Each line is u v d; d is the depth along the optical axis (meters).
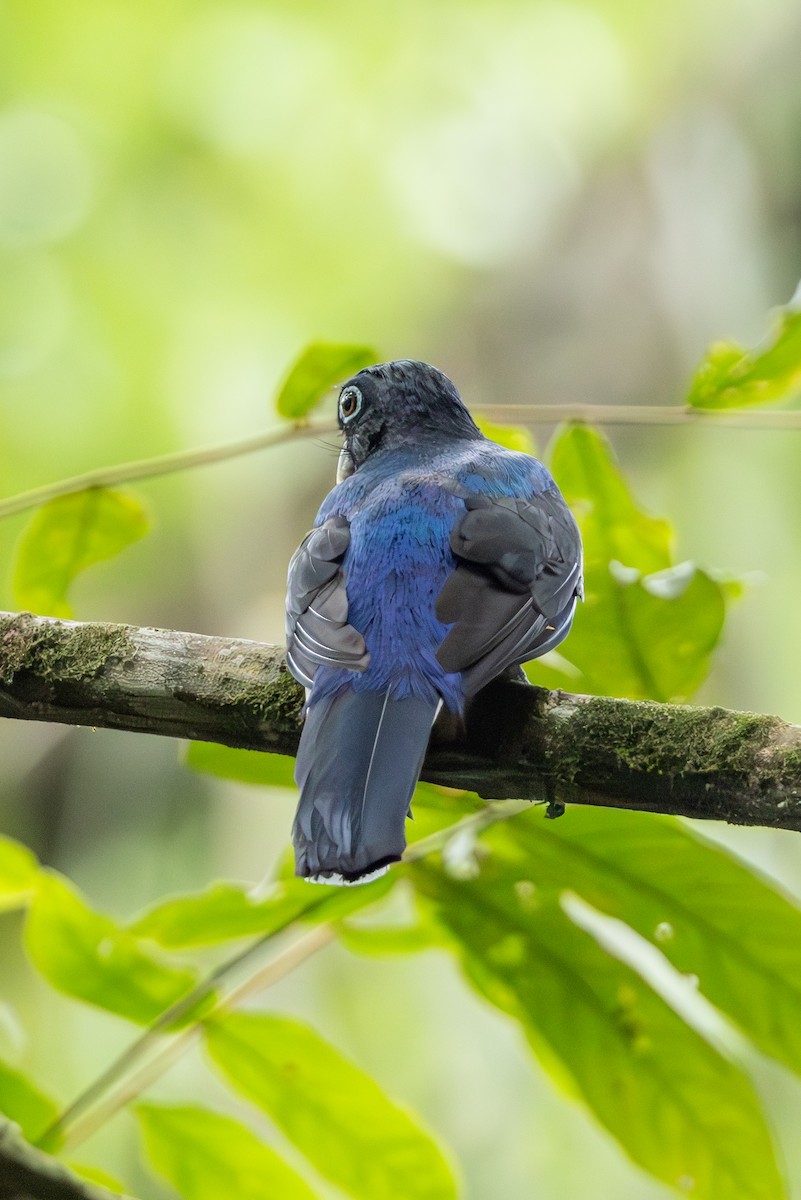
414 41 16.67
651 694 6.72
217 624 17.53
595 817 6.14
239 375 16.44
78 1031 11.63
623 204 17.36
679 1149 6.18
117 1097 6.12
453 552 6.20
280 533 17.58
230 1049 6.20
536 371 17.41
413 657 5.90
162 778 17.55
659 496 15.52
